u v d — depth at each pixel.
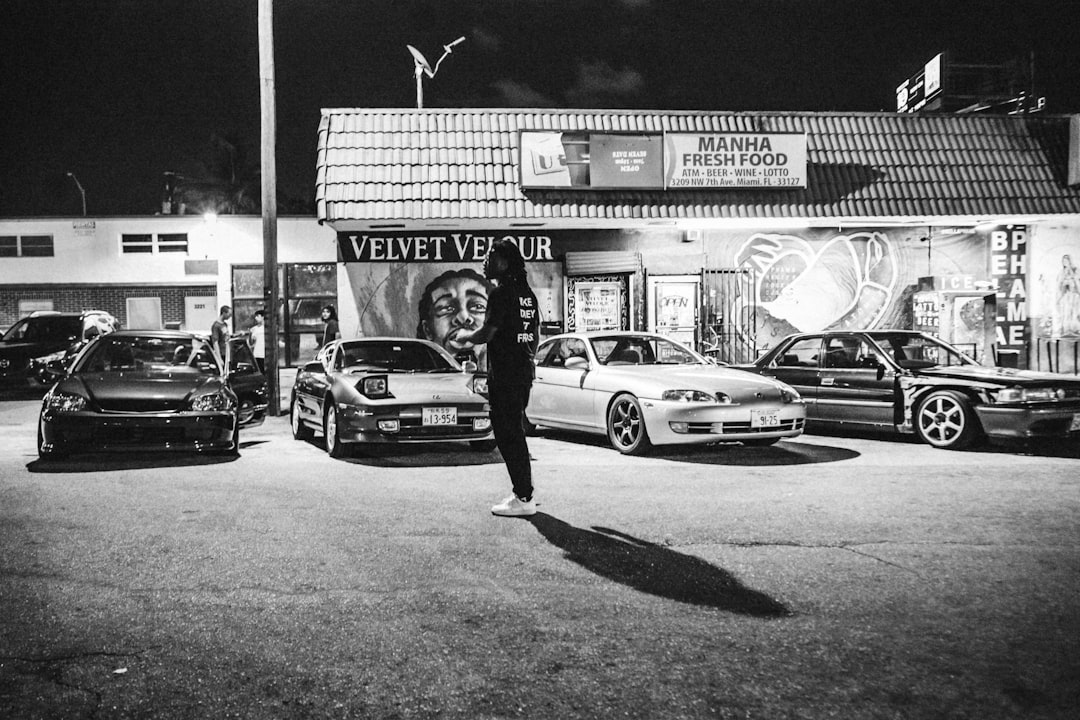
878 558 4.62
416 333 17.20
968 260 17.73
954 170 16.78
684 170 15.91
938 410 9.26
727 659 3.20
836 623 3.59
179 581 4.25
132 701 2.87
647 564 4.52
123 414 7.85
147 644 3.39
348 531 5.31
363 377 8.52
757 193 16.23
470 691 2.93
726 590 4.06
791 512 5.83
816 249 17.52
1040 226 17.67
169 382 8.45
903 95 22.48
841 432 10.96
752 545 4.91
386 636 3.46
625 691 2.92
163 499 6.38
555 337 10.50
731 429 8.34
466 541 5.04
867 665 3.13
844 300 17.56
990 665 3.13
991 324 16.53
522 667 3.13
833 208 16.17
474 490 6.78
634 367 9.40
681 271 17.27
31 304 25.03
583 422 9.43
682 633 3.48
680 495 6.49
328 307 14.85
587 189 15.71
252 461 8.48
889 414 9.66
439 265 17.23
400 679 3.04
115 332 9.61
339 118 16.02
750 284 17.41
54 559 4.66
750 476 7.38
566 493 6.60
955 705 2.80
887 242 17.61
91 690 2.95
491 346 5.70
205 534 5.24
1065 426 8.74
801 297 17.50
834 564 4.50
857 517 5.66
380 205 15.10
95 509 6.00
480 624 3.60
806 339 10.75
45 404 8.02
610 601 3.90
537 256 17.33
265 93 12.88
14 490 6.75
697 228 17.02
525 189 15.55
